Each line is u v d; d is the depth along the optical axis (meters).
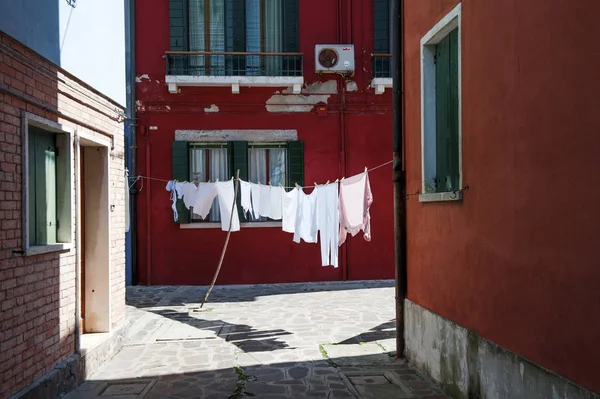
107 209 6.14
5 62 3.87
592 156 2.82
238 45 11.33
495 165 3.93
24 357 4.10
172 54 11.13
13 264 3.94
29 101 4.22
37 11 4.32
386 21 11.56
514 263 3.66
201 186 9.32
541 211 3.32
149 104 11.28
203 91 11.34
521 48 3.55
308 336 7.08
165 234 11.32
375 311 8.63
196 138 11.33
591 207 2.83
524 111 3.52
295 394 4.89
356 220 6.98
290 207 7.99
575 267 2.97
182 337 7.07
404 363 5.88
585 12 2.88
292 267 11.58
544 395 3.26
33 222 4.50
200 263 11.36
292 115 11.54
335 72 11.33
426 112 5.43
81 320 6.10
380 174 11.75
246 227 11.45
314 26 11.54
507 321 3.76
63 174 5.05
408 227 6.03
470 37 4.35
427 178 5.43
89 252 6.14
